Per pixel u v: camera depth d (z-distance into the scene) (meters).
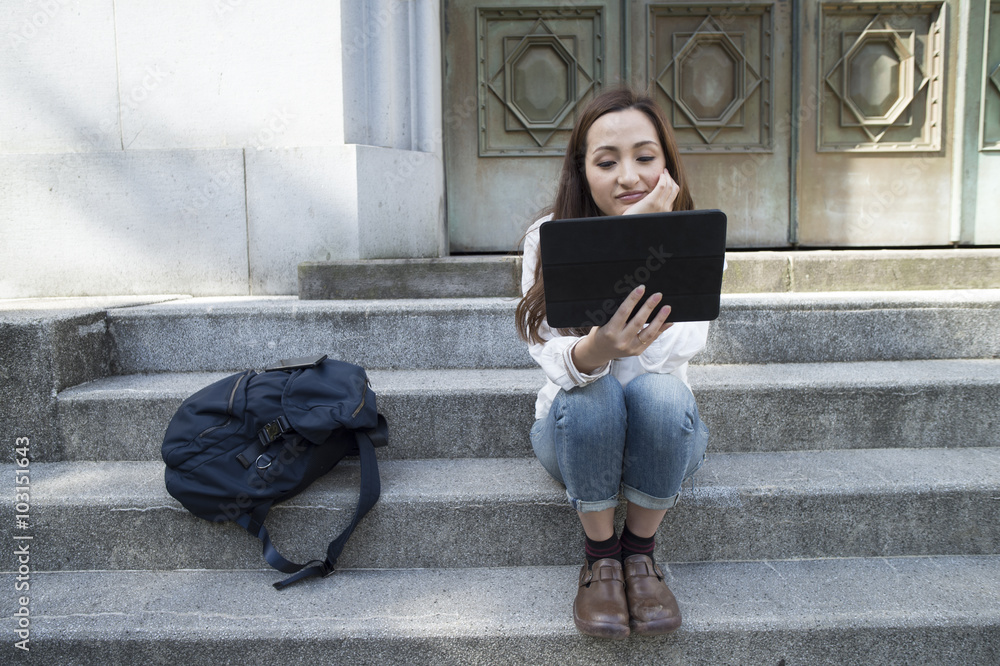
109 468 1.78
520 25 3.28
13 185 2.69
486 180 3.37
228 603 1.43
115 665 1.35
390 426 1.83
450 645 1.33
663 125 1.38
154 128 2.71
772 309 2.07
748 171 3.36
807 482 1.59
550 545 1.58
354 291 2.35
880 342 2.10
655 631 1.28
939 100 3.28
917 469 1.65
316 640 1.33
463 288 2.35
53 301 2.42
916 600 1.39
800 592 1.43
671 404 1.25
